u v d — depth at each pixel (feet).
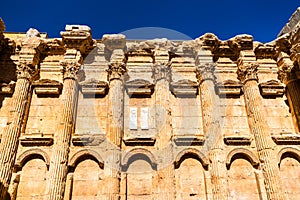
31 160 63.57
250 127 69.51
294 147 66.80
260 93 74.08
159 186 59.47
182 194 62.18
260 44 78.48
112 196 58.08
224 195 59.31
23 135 64.90
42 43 75.25
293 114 71.31
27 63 70.79
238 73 74.84
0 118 68.23
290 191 63.26
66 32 73.61
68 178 61.46
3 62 74.33
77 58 72.64
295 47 70.49
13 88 71.20
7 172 59.36
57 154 61.00
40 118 68.74
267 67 78.23
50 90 71.15
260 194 62.28
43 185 61.31
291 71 73.05
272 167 62.03
